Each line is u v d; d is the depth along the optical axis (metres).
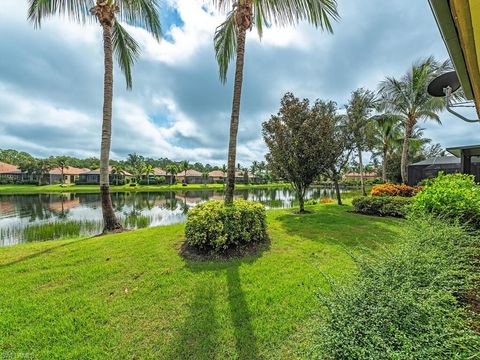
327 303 1.71
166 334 2.30
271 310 2.61
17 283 3.31
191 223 4.43
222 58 6.94
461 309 1.61
